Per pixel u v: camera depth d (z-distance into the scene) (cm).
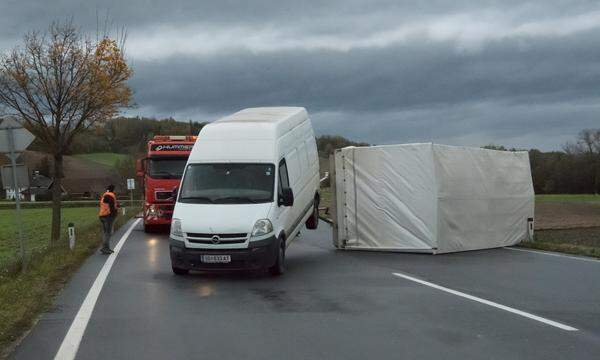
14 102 2314
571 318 801
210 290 1046
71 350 661
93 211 6288
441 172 1639
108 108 2430
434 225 1617
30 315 830
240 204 1202
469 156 1758
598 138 9244
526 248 1842
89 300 954
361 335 714
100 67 2375
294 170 1447
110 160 13200
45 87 2312
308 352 644
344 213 1736
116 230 2431
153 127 12662
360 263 1423
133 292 1028
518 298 950
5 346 682
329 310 864
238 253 1139
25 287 1034
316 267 1350
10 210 6731
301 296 980
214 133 1338
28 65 2291
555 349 647
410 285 1085
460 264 1400
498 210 1872
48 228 4091
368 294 993
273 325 772
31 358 633
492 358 615
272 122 1373
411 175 1648
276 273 1205
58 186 2423
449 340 687
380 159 1692
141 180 2528
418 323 776
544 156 9588
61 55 2312
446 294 988
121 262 1438
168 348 664
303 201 1571
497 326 755
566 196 8119
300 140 1591
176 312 859
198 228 1150
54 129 2397
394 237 1672
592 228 2944
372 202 1702
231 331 741
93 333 736
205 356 632
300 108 1702
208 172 1270
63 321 804
